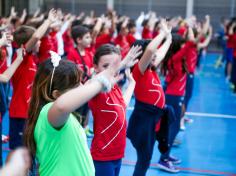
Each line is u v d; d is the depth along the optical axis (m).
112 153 2.29
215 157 4.43
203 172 3.95
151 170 3.96
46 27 3.35
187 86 5.36
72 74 1.56
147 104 2.91
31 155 1.58
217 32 16.44
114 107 2.26
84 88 1.32
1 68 4.06
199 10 17.22
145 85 2.88
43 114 1.52
